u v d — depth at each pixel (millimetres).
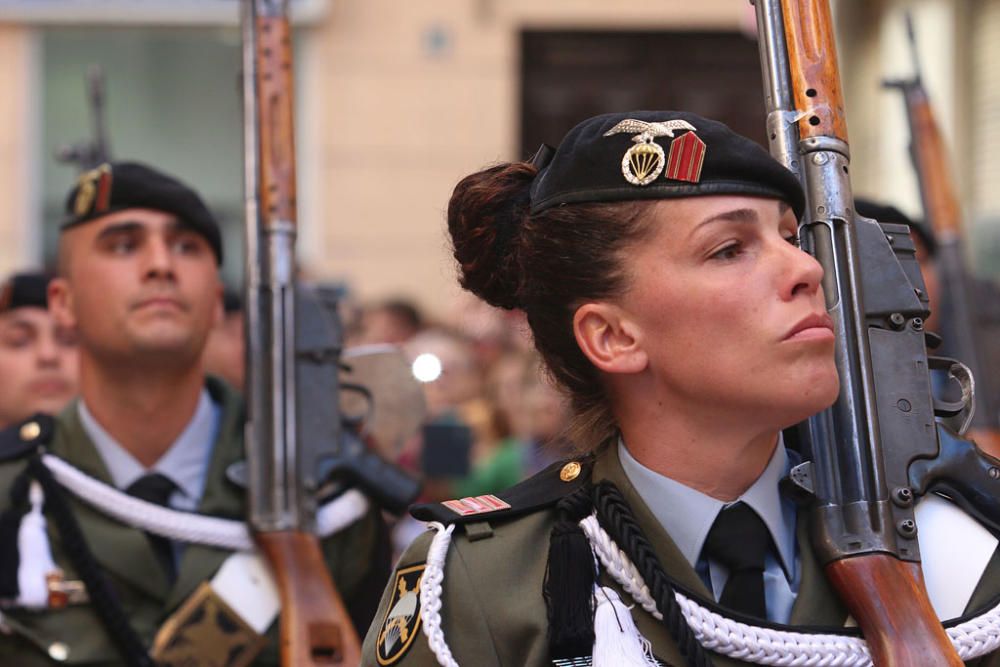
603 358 4125
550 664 4039
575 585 4023
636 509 4164
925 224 8703
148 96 18641
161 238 6648
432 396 11461
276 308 6750
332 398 6824
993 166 18266
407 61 18953
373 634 4328
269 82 6852
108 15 18484
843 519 4164
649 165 3994
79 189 6723
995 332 8773
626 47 19406
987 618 4070
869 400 4219
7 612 6301
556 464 4477
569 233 4121
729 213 3949
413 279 18797
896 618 3973
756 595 4090
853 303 4281
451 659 4055
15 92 18531
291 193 6812
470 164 18922
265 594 6504
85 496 6543
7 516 6457
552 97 19391
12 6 18422
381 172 18875
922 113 8727
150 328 6535
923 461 4273
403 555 4348
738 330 3920
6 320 8805
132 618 6430
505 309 4562
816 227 4324
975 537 4238
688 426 4098
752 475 4152
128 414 6664
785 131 4402
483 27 19016
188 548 6574
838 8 18906
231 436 6809
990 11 18391
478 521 4270
